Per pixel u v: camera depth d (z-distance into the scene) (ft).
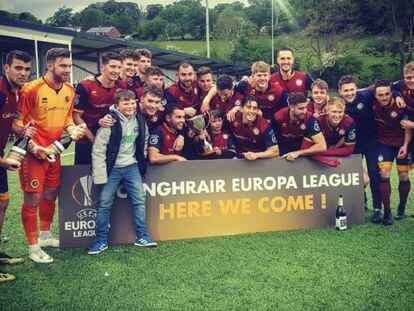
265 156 14.89
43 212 13.41
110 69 14.06
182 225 14.33
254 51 202.80
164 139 14.28
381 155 15.56
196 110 16.62
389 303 9.09
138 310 8.93
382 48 168.55
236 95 16.81
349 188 15.57
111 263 11.78
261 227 14.94
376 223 15.61
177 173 14.26
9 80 11.34
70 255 12.60
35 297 9.64
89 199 13.58
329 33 169.99
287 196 15.12
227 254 12.39
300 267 11.18
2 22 51.16
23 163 11.80
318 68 161.79
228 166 14.65
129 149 13.15
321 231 14.73
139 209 13.37
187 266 11.43
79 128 12.55
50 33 56.70
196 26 298.56
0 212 11.89
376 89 15.14
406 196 16.01
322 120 15.46
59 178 13.26
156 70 15.87
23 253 12.80
